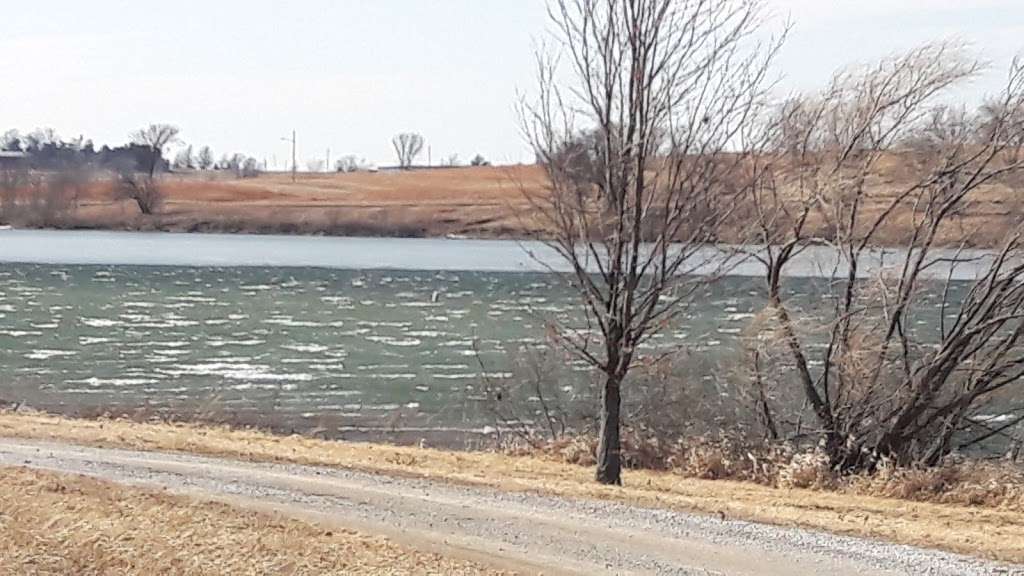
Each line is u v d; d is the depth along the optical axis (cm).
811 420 2106
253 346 3956
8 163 12012
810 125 2088
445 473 1650
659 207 1627
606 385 1703
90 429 2019
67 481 1355
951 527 1416
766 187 2023
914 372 2028
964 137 2012
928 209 2023
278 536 1128
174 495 1340
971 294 2000
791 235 2084
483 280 7294
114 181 11938
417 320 4797
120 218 11838
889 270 2050
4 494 1224
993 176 1986
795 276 2125
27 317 4844
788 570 1103
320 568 1016
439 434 2408
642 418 2123
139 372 3294
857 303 2077
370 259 9250
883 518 1473
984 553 1201
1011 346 1998
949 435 2036
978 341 2002
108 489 1324
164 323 4712
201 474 1555
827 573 1095
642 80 1594
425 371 3300
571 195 1650
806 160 2081
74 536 1059
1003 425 2067
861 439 2052
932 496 1777
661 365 2158
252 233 11456
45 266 7931
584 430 2256
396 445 2195
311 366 3434
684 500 1488
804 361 2102
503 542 1197
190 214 11862
